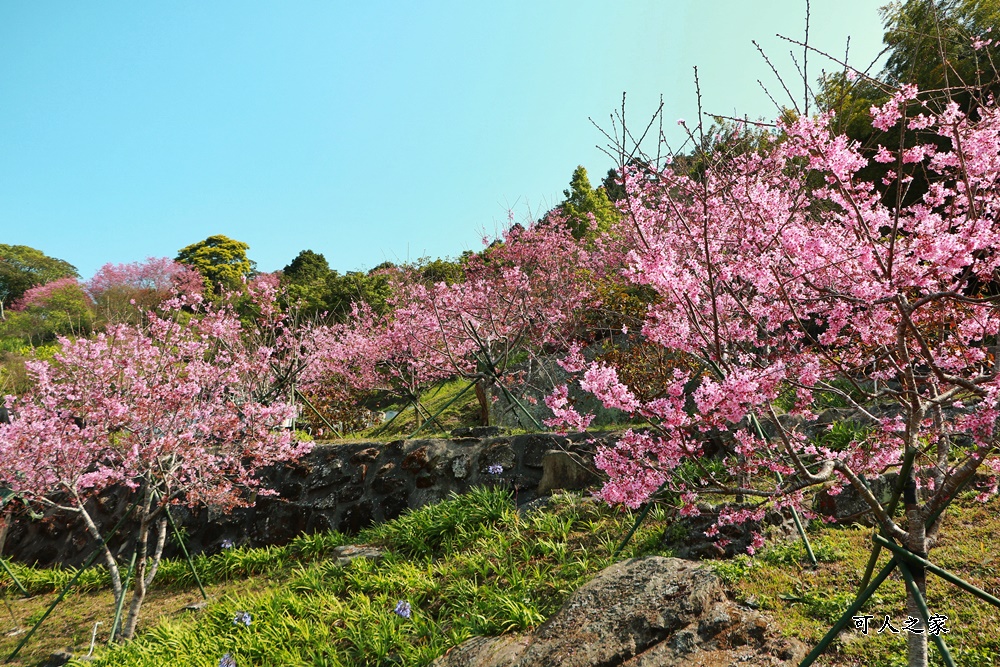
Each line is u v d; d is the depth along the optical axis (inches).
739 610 202.1
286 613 307.9
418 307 541.6
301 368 561.0
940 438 157.2
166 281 1637.6
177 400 393.1
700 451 164.9
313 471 459.8
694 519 264.5
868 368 241.0
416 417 591.2
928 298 135.3
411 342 547.5
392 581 313.6
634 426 381.1
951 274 144.9
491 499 374.6
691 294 158.9
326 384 664.4
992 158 172.9
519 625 241.0
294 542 430.0
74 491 390.3
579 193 1011.3
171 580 432.1
